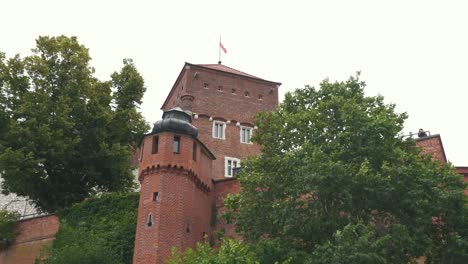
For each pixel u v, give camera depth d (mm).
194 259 31422
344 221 34219
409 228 34156
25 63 54031
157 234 40812
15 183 51906
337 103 37781
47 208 53469
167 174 43062
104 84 56688
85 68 56031
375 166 36000
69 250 42906
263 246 33438
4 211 49156
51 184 53125
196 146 45469
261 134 38812
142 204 42656
